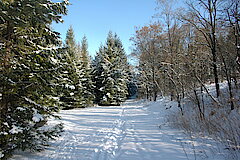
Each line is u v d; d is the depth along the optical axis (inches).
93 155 187.9
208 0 389.7
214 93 465.4
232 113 284.7
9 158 168.2
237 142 182.1
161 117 476.4
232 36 341.7
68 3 204.1
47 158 178.5
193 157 165.3
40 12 188.2
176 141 225.1
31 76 175.8
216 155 163.0
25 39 188.4
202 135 235.1
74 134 298.5
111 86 1074.7
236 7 269.1
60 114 559.8
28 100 172.6
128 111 712.4
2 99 157.3
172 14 635.5
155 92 945.5
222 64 400.5
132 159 170.7
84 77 1020.5
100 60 1215.6
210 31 403.5
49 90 199.3
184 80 408.5
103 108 874.1
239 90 398.6
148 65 967.6
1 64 159.3
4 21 165.0
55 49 196.2
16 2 162.1
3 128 152.6
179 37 595.5
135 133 294.0
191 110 429.7
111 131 321.1
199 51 411.2
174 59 543.2
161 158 168.9
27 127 176.1
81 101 892.0
